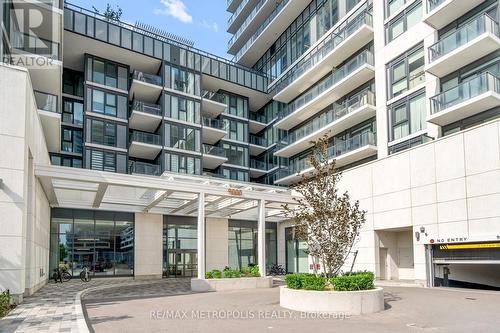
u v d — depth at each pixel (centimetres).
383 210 2455
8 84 1523
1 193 1465
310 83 4303
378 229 2480
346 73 3522
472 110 2267
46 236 2573
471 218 1956
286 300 1388
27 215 1786
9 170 1487
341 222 1433
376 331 973
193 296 1823
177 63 4425
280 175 4628
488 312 1243
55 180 2292
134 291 2133
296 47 4659
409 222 2278
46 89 2764
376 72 3106
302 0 4394
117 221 3183
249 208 3097
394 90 2941
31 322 1080
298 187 1550
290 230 3803
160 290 2191
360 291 1273
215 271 2294
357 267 2584
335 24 3944
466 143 2012
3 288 1437
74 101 4088
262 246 2505
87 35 3828
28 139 1630
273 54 5219
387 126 2961
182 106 4381
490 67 2273
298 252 3669
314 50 4288
